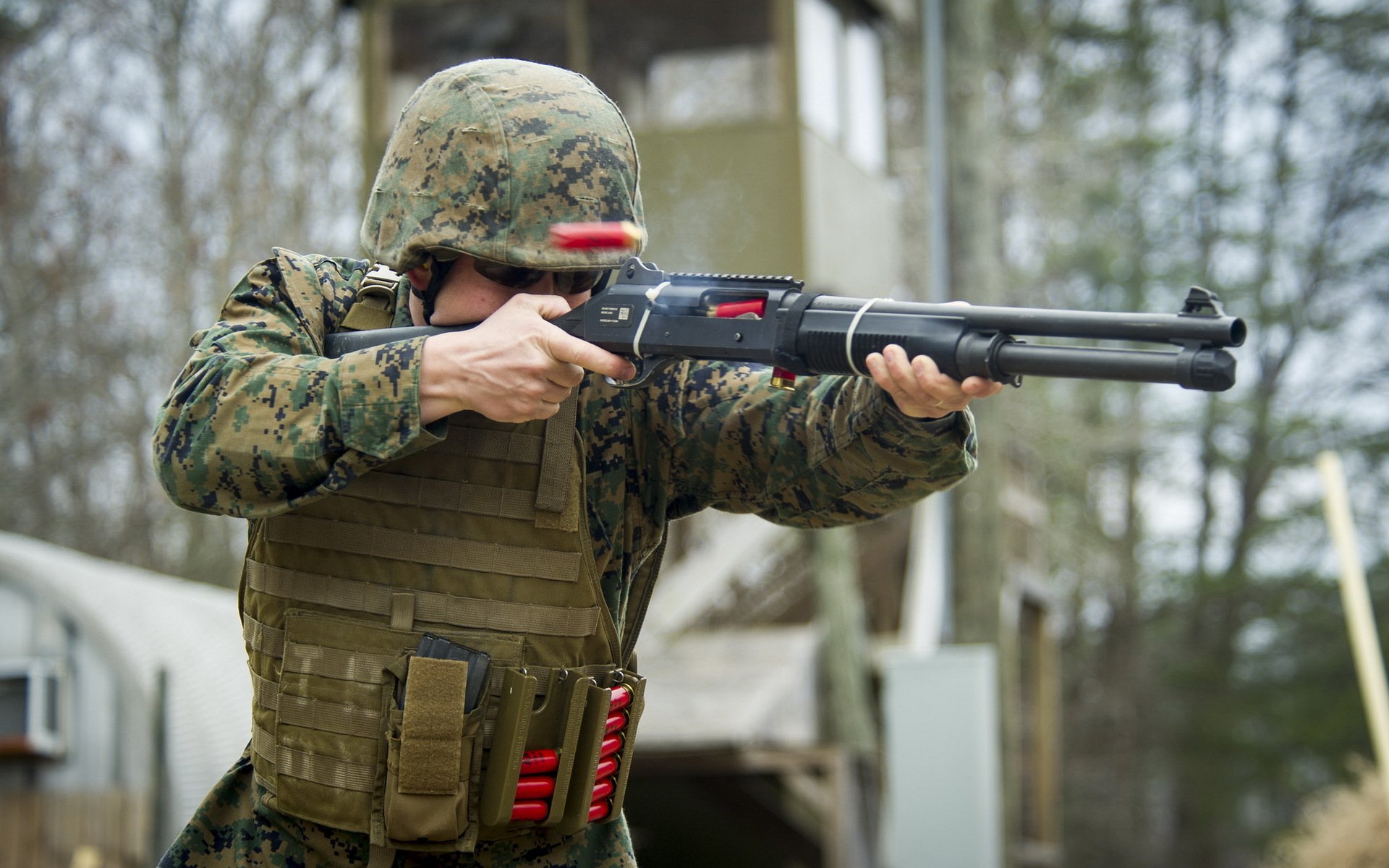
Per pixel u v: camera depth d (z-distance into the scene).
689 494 2.77
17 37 20.09
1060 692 32.56
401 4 12.84
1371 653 8.15
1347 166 31.34
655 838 14.11
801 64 12.38
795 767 11.16
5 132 19.80
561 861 2.58
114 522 18.94
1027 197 25.02
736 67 12.45
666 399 2.66
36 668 8.42
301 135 20.50
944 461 2.48
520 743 2.44
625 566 2.69
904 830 9.76
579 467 2.52
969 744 9.76
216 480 2.38
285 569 2.54
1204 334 2.10
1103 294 30.22
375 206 2.59
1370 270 31.08
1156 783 32.69
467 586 2.48
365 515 2.50
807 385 2.61
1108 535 30.98
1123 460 31.30
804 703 11.60
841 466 2.55
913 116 20.64
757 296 2.42
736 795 12.27
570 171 2.49
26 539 18.30
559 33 12.65
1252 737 31.81
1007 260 26.19
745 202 12.30
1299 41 31.06
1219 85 31.48
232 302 2.56
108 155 19.73
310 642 2.50
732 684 11.13
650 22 12.51
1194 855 31.67
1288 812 32.91
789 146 12.26
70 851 8.37
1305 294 31.42
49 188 19.59
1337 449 30.86
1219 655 32.50
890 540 14.54
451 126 2.52
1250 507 31.91
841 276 12.90
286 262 2.63
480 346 2.33
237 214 19.72
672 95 12.53
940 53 12.98
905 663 9.97
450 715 2.41
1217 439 31.48
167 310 19.55
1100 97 29.41
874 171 13.80
